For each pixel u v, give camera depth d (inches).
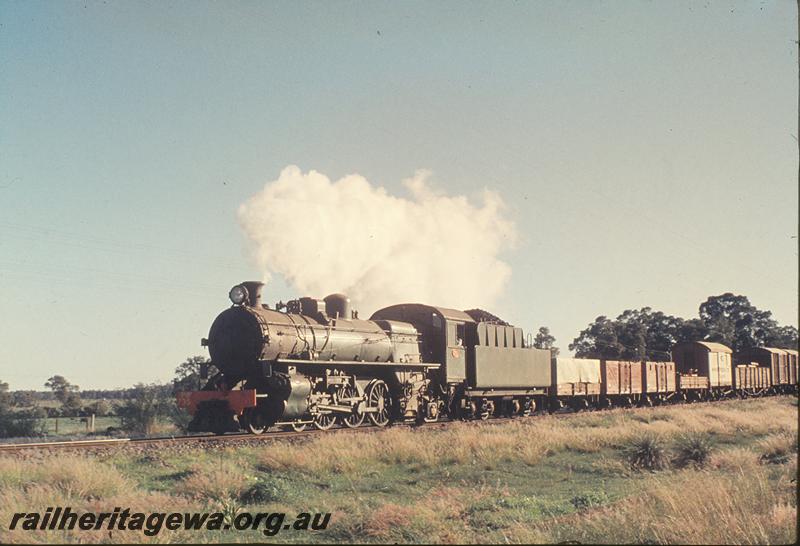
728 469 741.9
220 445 783.1
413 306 1269.7
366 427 1034.1
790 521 430.9
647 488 590.2
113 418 2148.1
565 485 682.2
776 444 862.5
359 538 456.4
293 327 978.7
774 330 4404.5
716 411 1438.2
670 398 2106.3
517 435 934.4
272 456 719.7
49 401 3944.4
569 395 1612.9
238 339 941.2
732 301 4542.3
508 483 692.1
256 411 932.0
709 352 2229.3
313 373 997.2
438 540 432.8
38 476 574.6
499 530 464.4
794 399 2176.4
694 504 464.8
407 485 661.3
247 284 982.4
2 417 1450.5
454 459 786.2
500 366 1349.7
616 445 927.7
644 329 3885.3
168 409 1445.6
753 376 2506.2
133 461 698.8
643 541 425.7
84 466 588.7
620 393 1808.6
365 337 1082.1
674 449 893.2
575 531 451.5
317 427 981.2
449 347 1229.7
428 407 1188.5
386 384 1127.0
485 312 1401.3
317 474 687.1
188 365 1850.4
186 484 587.8
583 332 4015.8
